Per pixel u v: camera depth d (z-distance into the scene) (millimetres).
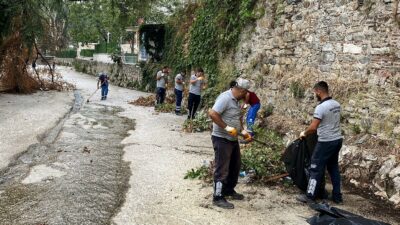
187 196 6406
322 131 6160
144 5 21234
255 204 6164
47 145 9734
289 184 6973
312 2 9609
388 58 7383
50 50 22734
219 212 5809
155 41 23500
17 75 20172
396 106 7148
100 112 16156
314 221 5473
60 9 20156
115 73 31766
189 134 11648
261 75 11852
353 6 8250
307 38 9797
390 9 7355
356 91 7996
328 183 7312
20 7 17422
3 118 12602
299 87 9789
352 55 8266
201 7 17922
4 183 6934
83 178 7270
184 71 18438
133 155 9016
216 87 14352
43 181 7062
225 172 6031
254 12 12453
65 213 5660
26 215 5582
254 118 10055
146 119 14461
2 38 18766
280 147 8477
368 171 6980
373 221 5277
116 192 6602
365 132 7637
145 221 5465
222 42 14547
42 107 15844
